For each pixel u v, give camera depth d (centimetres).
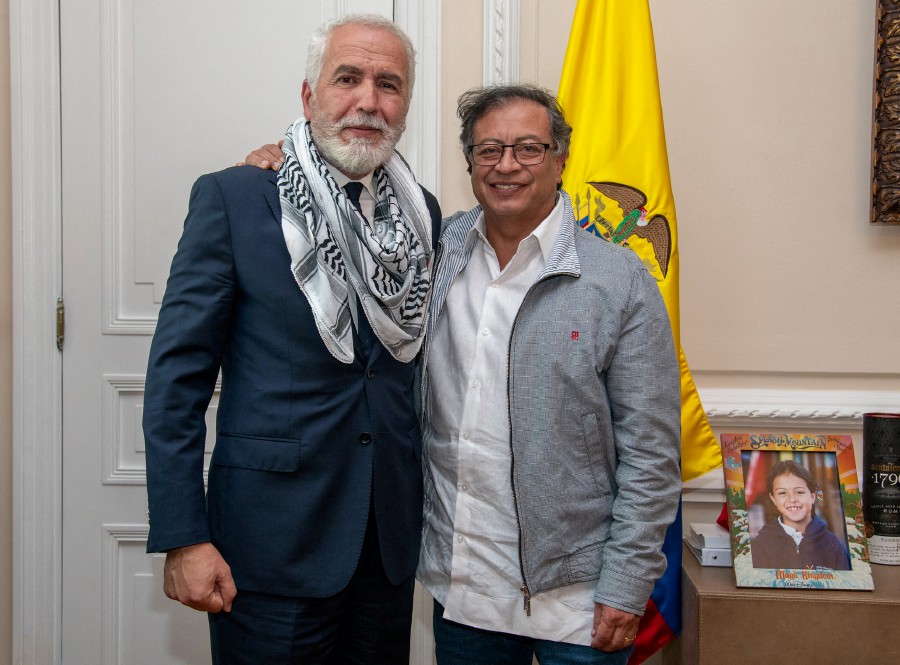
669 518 140
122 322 212
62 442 212
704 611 158
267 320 134
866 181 209
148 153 211
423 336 149
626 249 149
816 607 155
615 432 144
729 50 209
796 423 210
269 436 134
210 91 211
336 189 140
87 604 213
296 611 134
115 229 211
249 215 136
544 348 140
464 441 145
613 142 193
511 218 145
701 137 211
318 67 143
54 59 208
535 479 138
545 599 141
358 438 139
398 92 145
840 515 164
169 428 127
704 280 212
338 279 136
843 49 208
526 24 210
